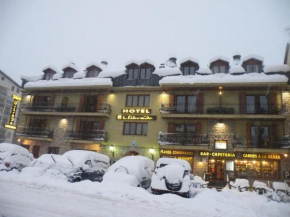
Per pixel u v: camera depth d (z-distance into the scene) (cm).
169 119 2067
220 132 1939
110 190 922
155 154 2022
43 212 597
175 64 2470
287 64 2061
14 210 592
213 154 1891
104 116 2208
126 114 2184
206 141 1903
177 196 902
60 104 2406
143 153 2055
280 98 1872
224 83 1908
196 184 1476
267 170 1800
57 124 2369
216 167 1897
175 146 1920
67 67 2577
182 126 2056
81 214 607
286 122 1819
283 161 1758
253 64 2064
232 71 2036
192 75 2073
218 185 1783
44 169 1175
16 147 1420
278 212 816
